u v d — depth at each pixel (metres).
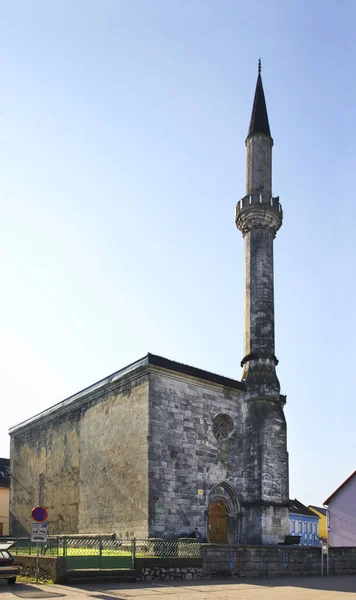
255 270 37.41
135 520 29.36
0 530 53.12
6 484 55.44
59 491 38.44
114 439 32.69
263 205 38.25
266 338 35.97
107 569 21.86
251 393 34.81
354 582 24.09
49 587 19.92
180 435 30.89
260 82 43.09
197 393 32.53
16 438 47.34
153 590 19.38
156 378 30.66
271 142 40.97
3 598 16.84
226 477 32.56
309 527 74.88
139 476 29.62
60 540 23.81
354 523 48.25
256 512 32.12
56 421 40.69
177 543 24.31
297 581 24.11
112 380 33.53
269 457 33.34
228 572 24.81
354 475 49.47
